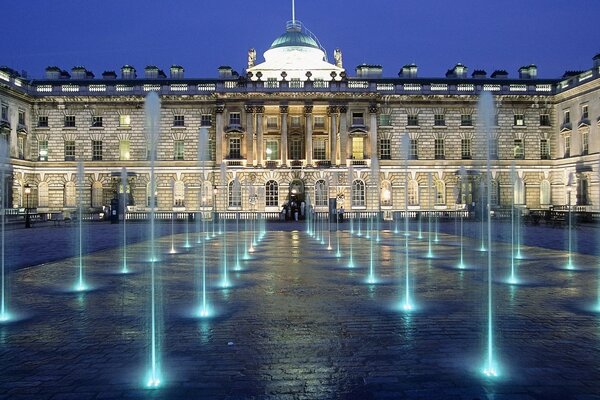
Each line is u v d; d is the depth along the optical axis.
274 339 11.60
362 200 77.31
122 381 9.10
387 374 9.35
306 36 88.44
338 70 84.38
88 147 78.81
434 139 79.31
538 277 20.34
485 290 17.56
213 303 15.52
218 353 10.63
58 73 84.69
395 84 79.44
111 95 78.12
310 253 30.05
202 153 45.56
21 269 23.06
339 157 77.56
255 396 8.41
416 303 15.40
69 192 79.12
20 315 14.14
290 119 79.44
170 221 72.56
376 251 31.09
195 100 78.50
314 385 8.85
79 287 18.48
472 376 9.24
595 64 75.81
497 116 79.94
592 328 12.49
